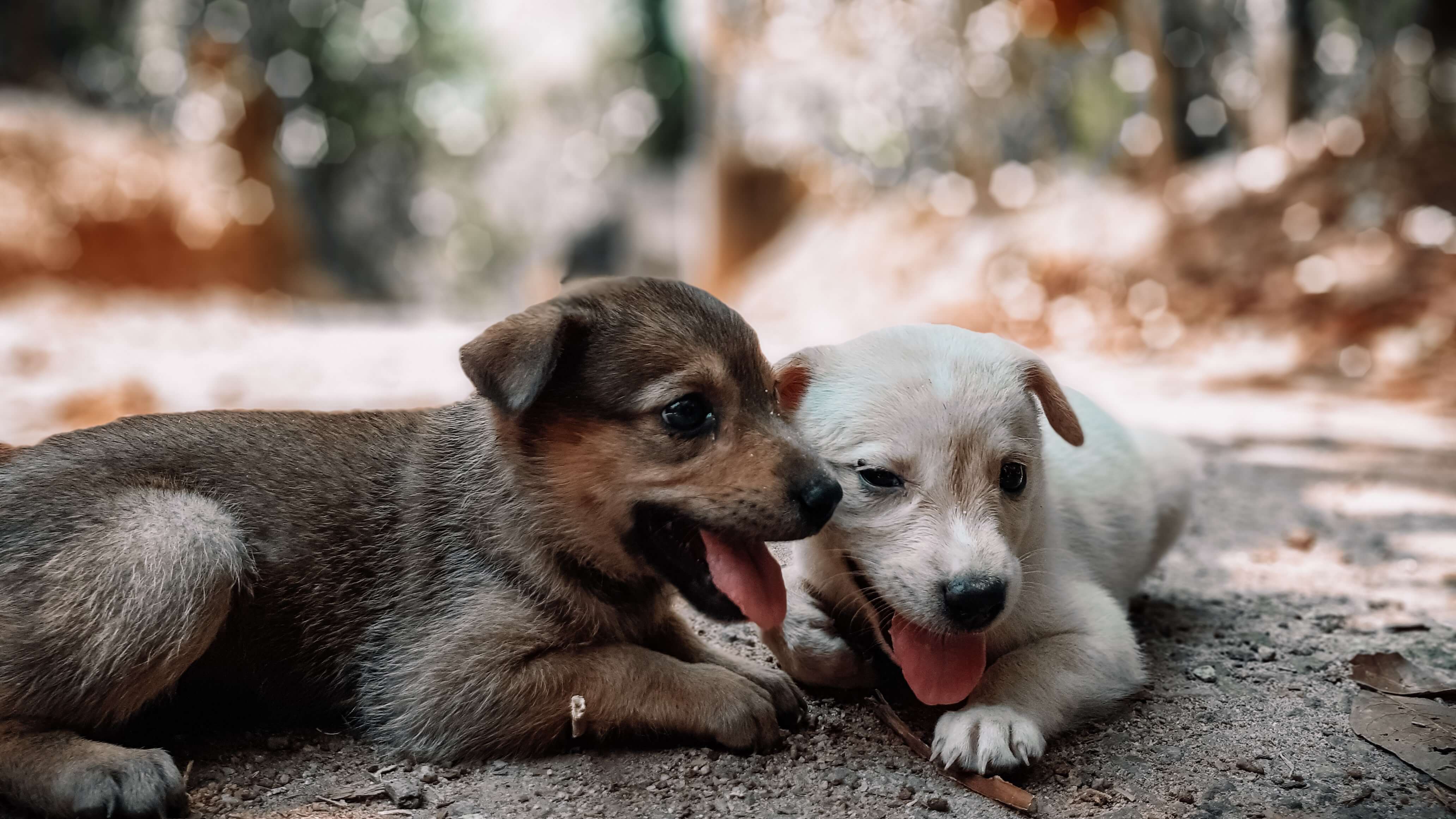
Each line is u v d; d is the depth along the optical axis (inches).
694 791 26.0
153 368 73.5
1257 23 106.7
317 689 28.4
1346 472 49.1
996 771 26.0
